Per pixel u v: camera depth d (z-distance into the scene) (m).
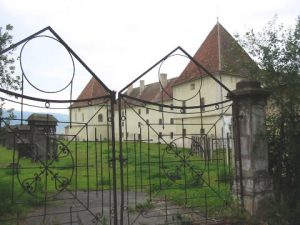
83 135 39.84
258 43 6.69
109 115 5.85
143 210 6.60
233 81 26.56
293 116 6.29
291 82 6.25
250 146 6.29
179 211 6.86
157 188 9.34
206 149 7.70
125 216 6.63
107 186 10.36
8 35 8.27
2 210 6.61
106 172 13.20
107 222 6.17
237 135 6.58
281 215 5.95
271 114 6.69
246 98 6.39
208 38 30.75
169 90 42.19
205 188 8.96
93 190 9.76
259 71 6.71
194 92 31.17
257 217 6.13
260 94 6.32
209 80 28.72
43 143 11.48
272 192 6.33
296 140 6.28
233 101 6.64
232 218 6.15
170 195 8.40
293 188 6.41
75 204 7.94
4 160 16.12
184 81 31.86
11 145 20.75
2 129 7.82
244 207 6.35
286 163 6.48
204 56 29.94
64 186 6.12
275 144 6.49
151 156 17.19
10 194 7.76
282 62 6.39
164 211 6.95
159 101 42.50
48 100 5.27
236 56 7.29
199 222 6.03
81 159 17.22
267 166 6.34
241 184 6.41
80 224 5.92
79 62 5.47
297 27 6.34
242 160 6.48
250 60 6.89
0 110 7.93
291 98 6.23
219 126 26.80
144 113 46.06
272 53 6.47
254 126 6.30
